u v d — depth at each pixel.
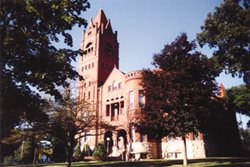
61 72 16.00
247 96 34.00
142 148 40.81
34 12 14.52
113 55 65.19
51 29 15.79
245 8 31.00
